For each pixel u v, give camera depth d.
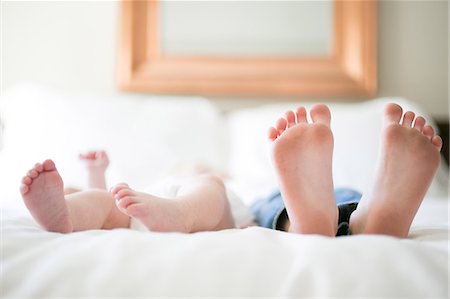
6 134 1.67
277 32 2.19
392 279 0.50
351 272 0.51
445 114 2.18
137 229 0.80
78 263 0.53
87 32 2.17
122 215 0.81
